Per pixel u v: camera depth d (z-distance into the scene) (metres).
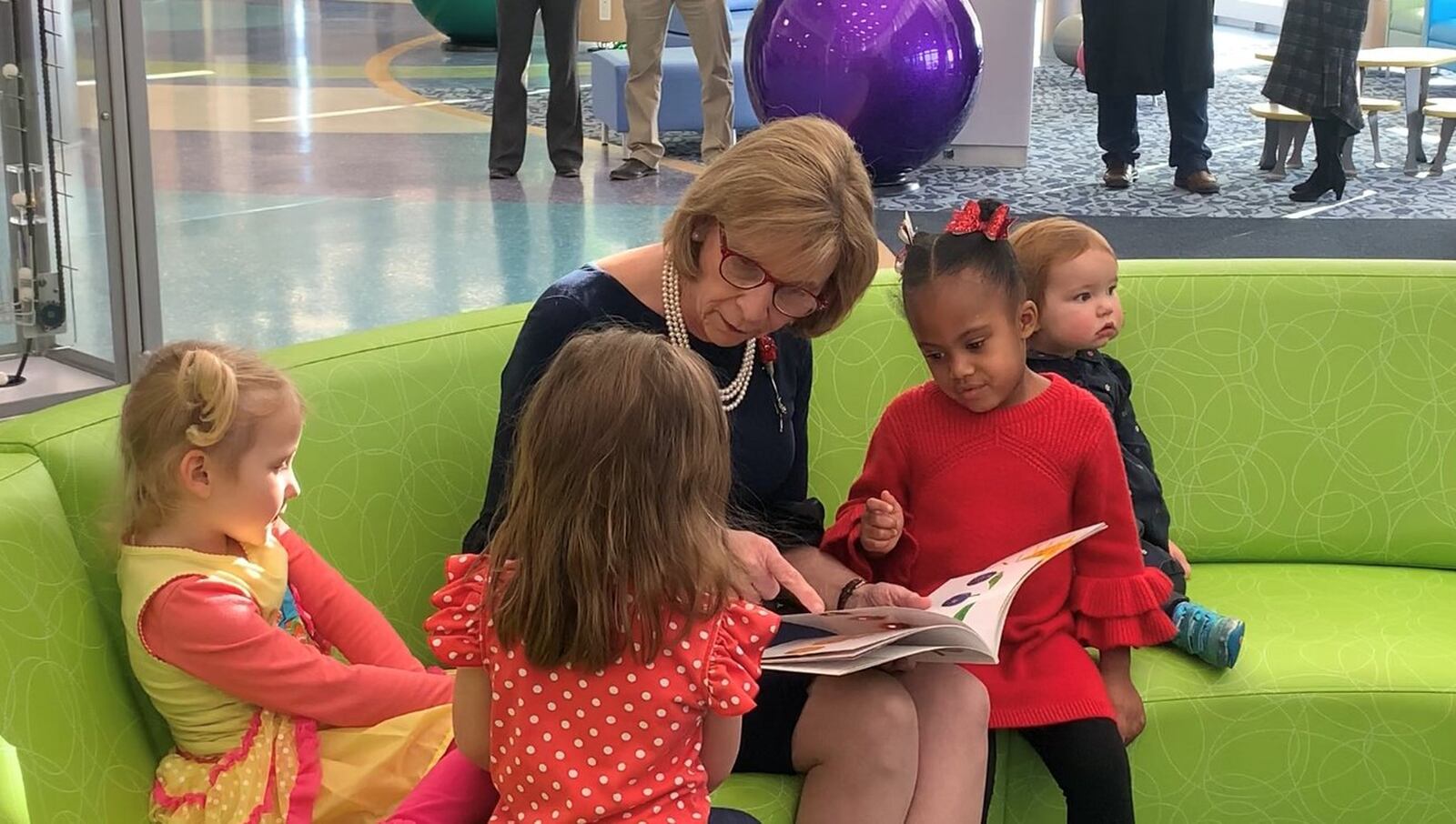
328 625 1.77
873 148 5.96
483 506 1.85
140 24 3.15
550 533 1.35
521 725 1.39
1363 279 2.39
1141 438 2.24
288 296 4.65
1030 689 1.86
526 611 1.36
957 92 5.90
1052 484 1.91
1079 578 1.94
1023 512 1.91
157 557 1.59
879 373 2.28
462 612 1.44
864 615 1.61
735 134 7.12
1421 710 1.96
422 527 1.95
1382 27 10.12
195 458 1.57
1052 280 2.15
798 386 1.95
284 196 5.94
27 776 1.46
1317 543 2.38
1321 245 5.43
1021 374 1.92
